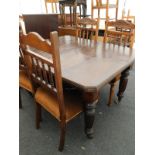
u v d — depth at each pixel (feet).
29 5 11.84
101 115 5.17
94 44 5.37
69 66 3.52
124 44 5.45
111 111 5.35
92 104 3.56
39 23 6.73
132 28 5.16
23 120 4.98
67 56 4.16
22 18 6.35
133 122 4.87
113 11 13.52
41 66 3.29
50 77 3.12
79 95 3.94
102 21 12.21
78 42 5.65
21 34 3.08
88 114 3.73
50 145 4.14
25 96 6.14
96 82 2.86
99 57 4.09
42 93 3.99
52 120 4.96
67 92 4.01
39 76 3.50
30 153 3.93
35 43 2.80
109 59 3.94
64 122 3.49
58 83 2.92
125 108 5.50
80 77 3.03
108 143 4.18
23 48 3.32
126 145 4.12
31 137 4.38
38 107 4.33
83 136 4.39
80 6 10.30
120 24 5.45
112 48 4.88
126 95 6.22
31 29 6.61
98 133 4.48
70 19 9.55
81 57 4.09
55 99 3.74
